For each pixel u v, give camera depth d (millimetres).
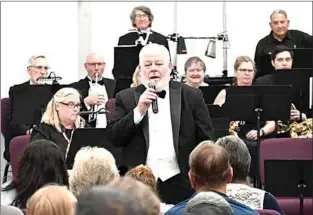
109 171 9133
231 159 9992
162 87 12148
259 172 16422
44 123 14523
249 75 19125
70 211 6820
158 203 5121
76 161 9266
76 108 14594
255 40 25016
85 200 4539
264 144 16422
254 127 18609
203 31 25000
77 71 23781
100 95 18047
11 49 22297
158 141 12133
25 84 19031
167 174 12102
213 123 16438
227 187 10062
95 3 24250
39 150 10141
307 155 16391
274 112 16953
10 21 22328
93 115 17766
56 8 23297
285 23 22609
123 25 24516
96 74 19406
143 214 4562
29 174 10062
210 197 6918
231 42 25016
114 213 4492
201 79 19109
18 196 10047
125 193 4602
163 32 24922
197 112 12258
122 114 12305
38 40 22906
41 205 6781
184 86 12398
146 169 9461
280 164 13953
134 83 17797
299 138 16516
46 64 19906
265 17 25000
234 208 8523
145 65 12117
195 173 8898
